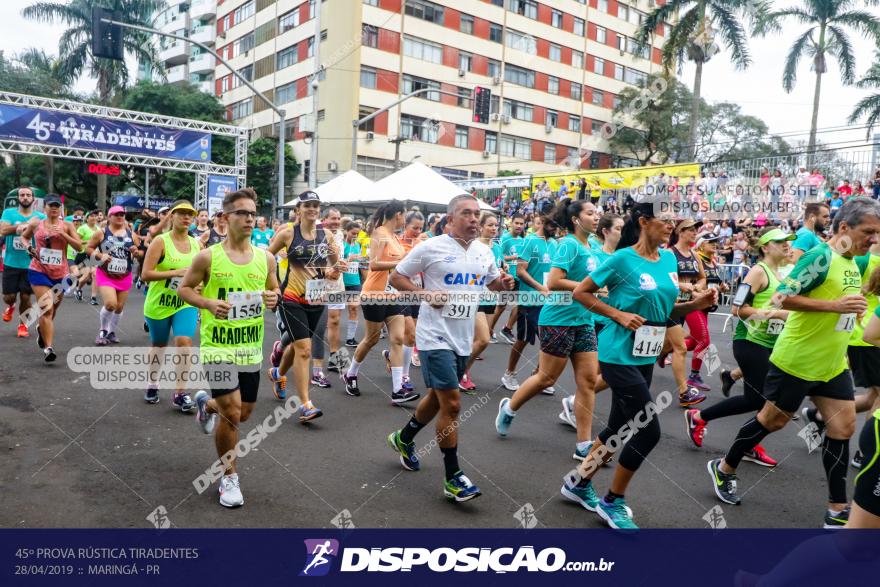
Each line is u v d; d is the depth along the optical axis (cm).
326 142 3594
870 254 505
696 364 707
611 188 1886
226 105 4769
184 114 3634
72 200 3819
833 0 2419
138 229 1187
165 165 1944
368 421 549
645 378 378
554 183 2095
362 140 3541
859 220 368
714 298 387
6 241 806
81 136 1734
